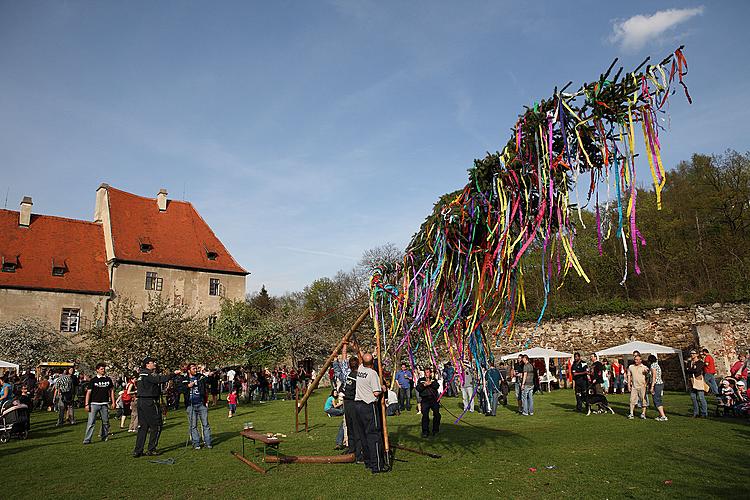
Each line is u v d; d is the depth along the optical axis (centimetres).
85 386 1433
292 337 2880
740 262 2520
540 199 531
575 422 1154
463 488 601
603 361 2322
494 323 682
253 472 724
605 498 541
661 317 2214
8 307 3023
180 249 3806
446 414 1409
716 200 2916
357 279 4762
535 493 571
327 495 590
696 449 783
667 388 2103
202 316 3706
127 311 1923
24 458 868
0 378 1138
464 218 639
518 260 549
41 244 3381
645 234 2919
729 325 1908
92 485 669
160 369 1764
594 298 2755
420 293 716
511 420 1228
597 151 507
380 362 762
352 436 830
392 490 603
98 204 3838
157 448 953
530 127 547
